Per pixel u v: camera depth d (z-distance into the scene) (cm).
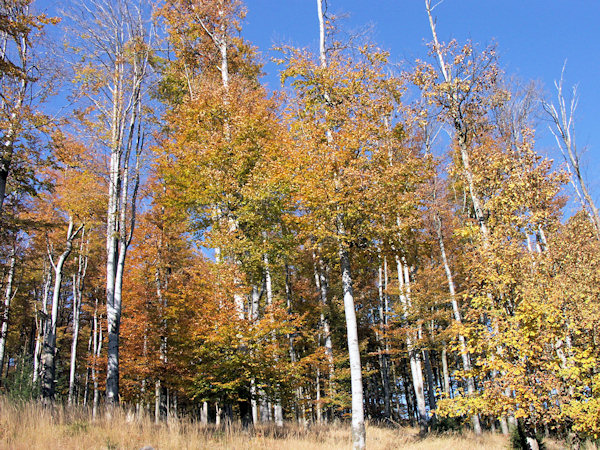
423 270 1803
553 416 756
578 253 888
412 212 1052
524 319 804
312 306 2047
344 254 1055
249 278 1388
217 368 1142
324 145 1012
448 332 1590
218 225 1345
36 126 1227
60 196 1723
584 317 788
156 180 1669
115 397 1117
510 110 1258
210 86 1567
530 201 933
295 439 1012
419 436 1498
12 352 3070
